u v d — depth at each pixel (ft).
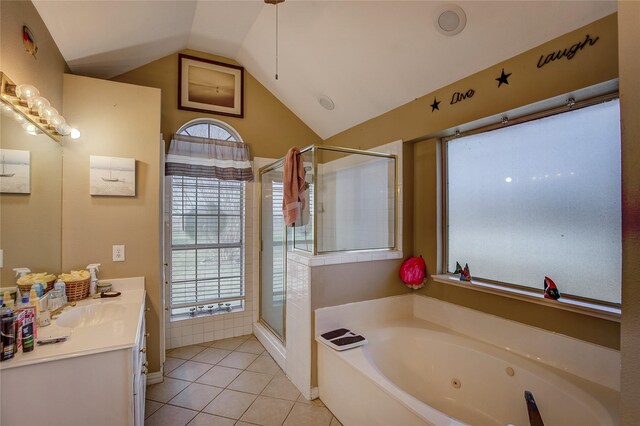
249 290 11.59
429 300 8.59
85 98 7.38
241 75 11.51
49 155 6.32
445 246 8.43
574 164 5.87
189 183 10.62
